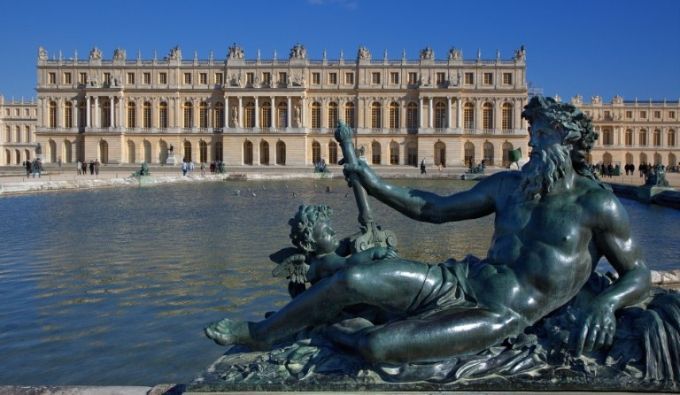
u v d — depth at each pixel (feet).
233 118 428.97
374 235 20.31
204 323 39.42
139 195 165.58
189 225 91.81
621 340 15.99
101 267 57.47
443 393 15.03
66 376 31.27
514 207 17.87
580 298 17.66
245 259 61.16
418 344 15.25
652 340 15.52
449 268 17.53
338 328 16.69
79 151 435.12
